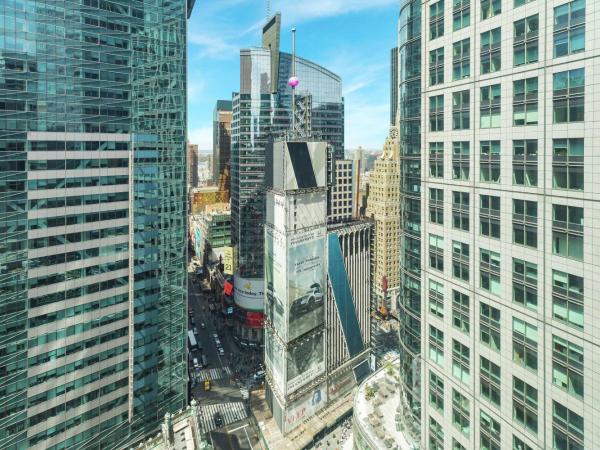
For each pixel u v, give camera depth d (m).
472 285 55.41
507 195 49.03
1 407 79.44
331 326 135.88
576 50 40.25
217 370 163.00
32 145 82.56
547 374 45.25
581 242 40.81
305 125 180.12
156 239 103.12
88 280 91.19
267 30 192.12
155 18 100.69
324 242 129.00
